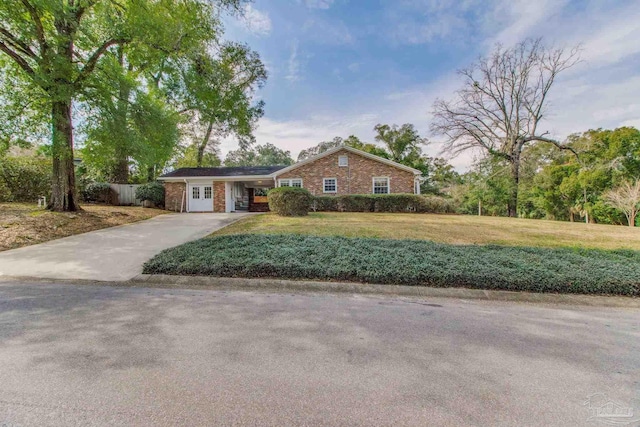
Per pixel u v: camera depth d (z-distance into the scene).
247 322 3.18
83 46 9.36
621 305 3.95
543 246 7.09
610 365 2.38
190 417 1.74
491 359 2.45
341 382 2.10
